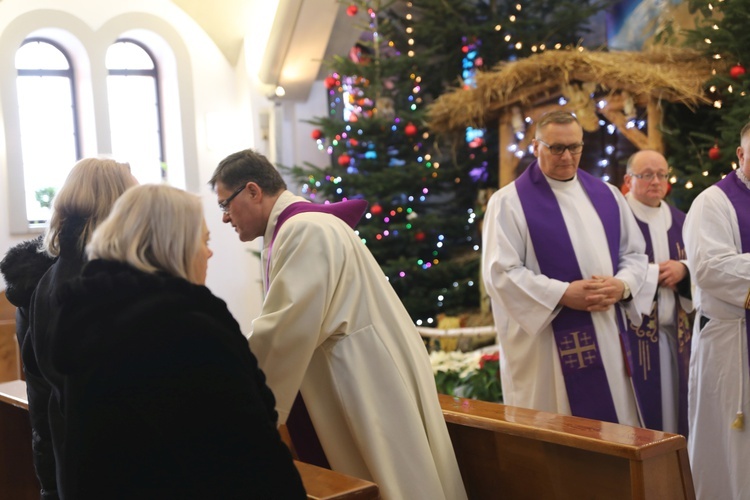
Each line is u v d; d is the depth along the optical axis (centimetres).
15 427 338
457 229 743
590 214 356
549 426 245
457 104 671
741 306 330
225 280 836
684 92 548
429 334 641
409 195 729
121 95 843
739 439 335
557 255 348
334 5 704
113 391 160
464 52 773
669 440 223
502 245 350
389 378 252
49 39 812
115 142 841
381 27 734
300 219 254
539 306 339
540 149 356
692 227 346
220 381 161
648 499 216
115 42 837
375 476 245
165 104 849
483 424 261
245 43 819
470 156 753
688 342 378
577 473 241
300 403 263
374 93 724
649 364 358
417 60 739
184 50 828
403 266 693
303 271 244
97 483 159
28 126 809
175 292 162
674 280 368
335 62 723
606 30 796
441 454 257
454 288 703
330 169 724
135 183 223
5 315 643
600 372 339
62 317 165
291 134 814
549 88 627
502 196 363
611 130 630
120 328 160
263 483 162
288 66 767
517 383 358
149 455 159
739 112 502
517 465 262
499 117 675
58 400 194
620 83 586
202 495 159
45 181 813
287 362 242
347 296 253
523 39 780
